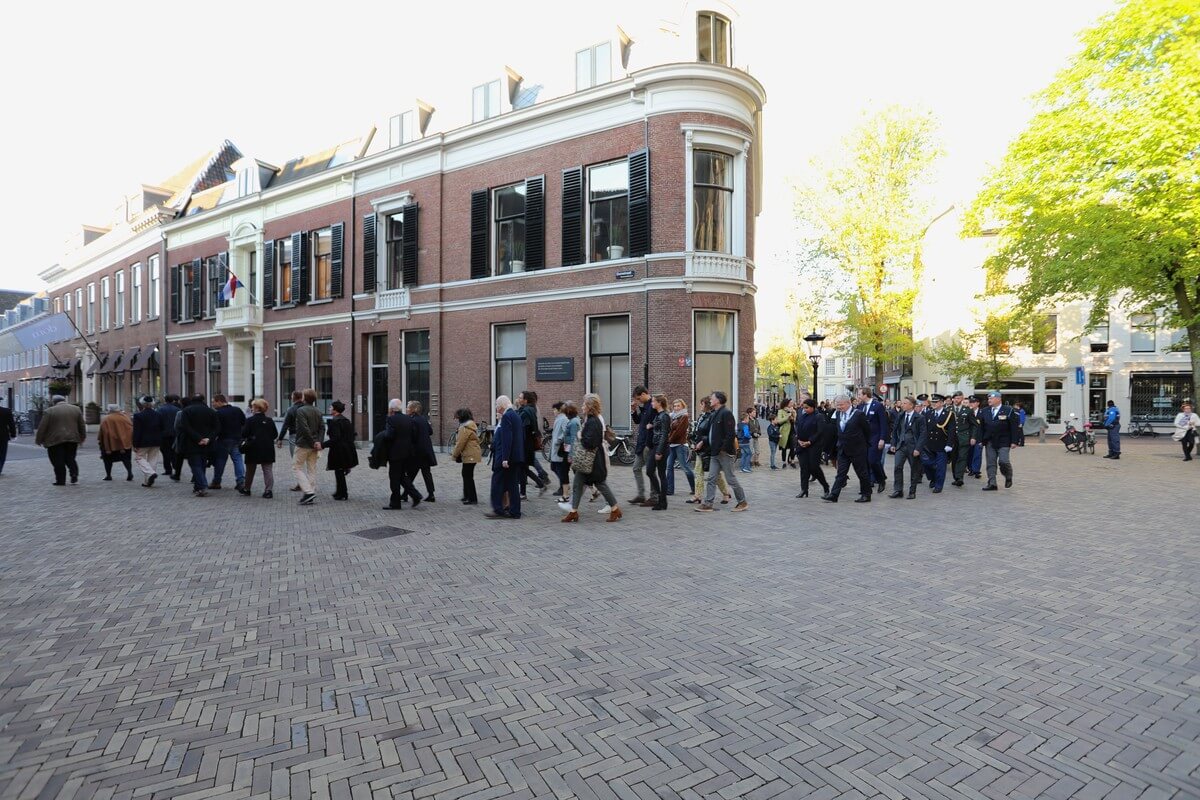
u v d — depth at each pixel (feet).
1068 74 61.57
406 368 69.87
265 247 83.46
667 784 9.24
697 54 53.36
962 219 72.84
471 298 63.41
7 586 19.19
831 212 84.33
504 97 61.93
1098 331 105.09
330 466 35.29
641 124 53.57
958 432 40.88
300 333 79.61
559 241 58.08
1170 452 70.49
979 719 11.03
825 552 23.02
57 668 13.28
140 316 104.68
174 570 21.03
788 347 187.11
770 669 13.12
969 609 16.69
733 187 54.85
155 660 13.73
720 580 19.53
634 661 13.55
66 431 41.91
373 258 71.00
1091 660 13.46
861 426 34.27
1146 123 53.11
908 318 81.71
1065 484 42.14
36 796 8.85
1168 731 10.63
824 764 9.71
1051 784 9.19
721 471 34.27
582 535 26.25
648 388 52.54
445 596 18.15
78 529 27.71
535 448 36.68
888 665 13.26
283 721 11.07
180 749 10.14
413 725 10.94
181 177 115.65
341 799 8.87
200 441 36.91
